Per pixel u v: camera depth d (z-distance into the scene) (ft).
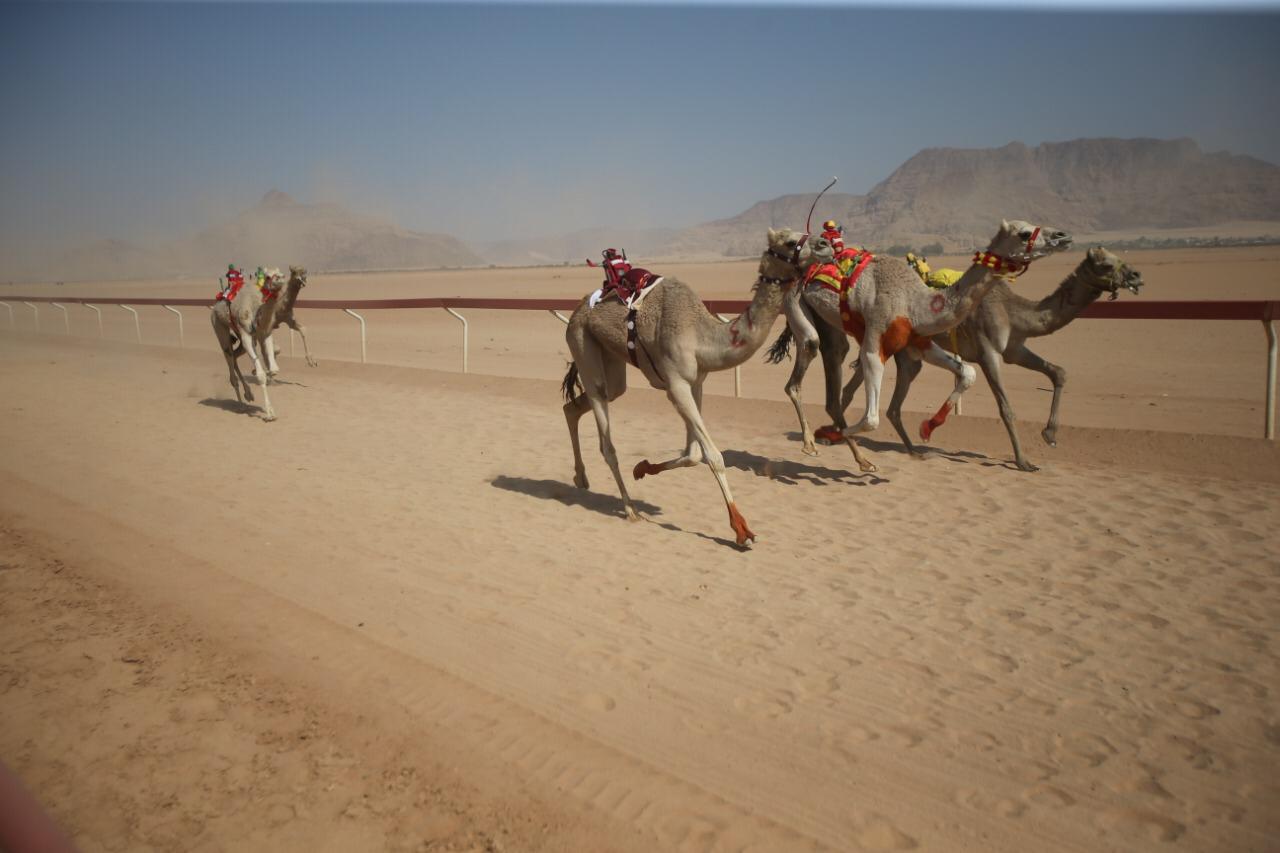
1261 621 18.44
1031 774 13.43
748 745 14.30
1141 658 17.01
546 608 19.81
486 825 12.37
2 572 22.44
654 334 24.85
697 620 19.04
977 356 31.63
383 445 37.58
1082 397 46.60
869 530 25.08
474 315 118.42
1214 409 41.98
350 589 21.03
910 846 11.93
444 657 17.46
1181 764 13.62
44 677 16.89
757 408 41.09
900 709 15.30
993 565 22.00
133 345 77.97
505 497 29.22
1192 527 24.29
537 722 14.89
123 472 32.86
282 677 16.63
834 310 30.45
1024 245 25.43
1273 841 11.91
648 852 11.78
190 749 14.39
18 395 52.90
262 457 35.47
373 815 12.64
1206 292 114.52
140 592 20.90
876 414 28.76
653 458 34.12
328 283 309.83
